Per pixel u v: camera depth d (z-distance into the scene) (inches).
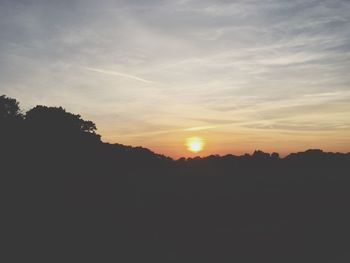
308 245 1723.7
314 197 2994.6
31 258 1194.0
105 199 2261.3
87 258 1270.9
